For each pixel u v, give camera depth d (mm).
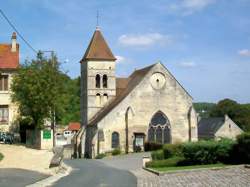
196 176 29125
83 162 54156
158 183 26281
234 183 24484
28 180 25266
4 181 24297
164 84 75812
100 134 71312
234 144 35938
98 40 81375
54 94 51781
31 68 52219
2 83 55844
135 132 73500
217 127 103375
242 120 118188
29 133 49906
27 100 51625
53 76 52344
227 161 36188
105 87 80125
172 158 40938
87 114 79312
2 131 54594
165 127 75438
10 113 55188
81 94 83938
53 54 53188
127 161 54438
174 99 76188
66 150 80938
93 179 28312
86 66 80375
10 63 56625
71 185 24250
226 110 122625
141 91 74500
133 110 73812
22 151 41156
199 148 36594
